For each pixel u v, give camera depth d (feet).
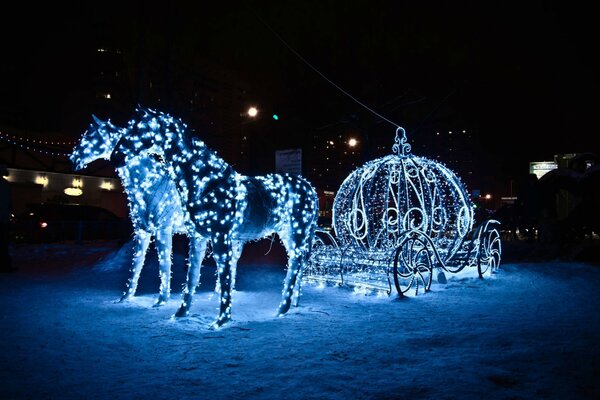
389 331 18.76
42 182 83.82
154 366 14.83
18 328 19.49
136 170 24.54
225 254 20.75
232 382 13.35
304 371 14.11
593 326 19.21
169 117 21.54
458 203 31.71
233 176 21.79
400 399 12.00
